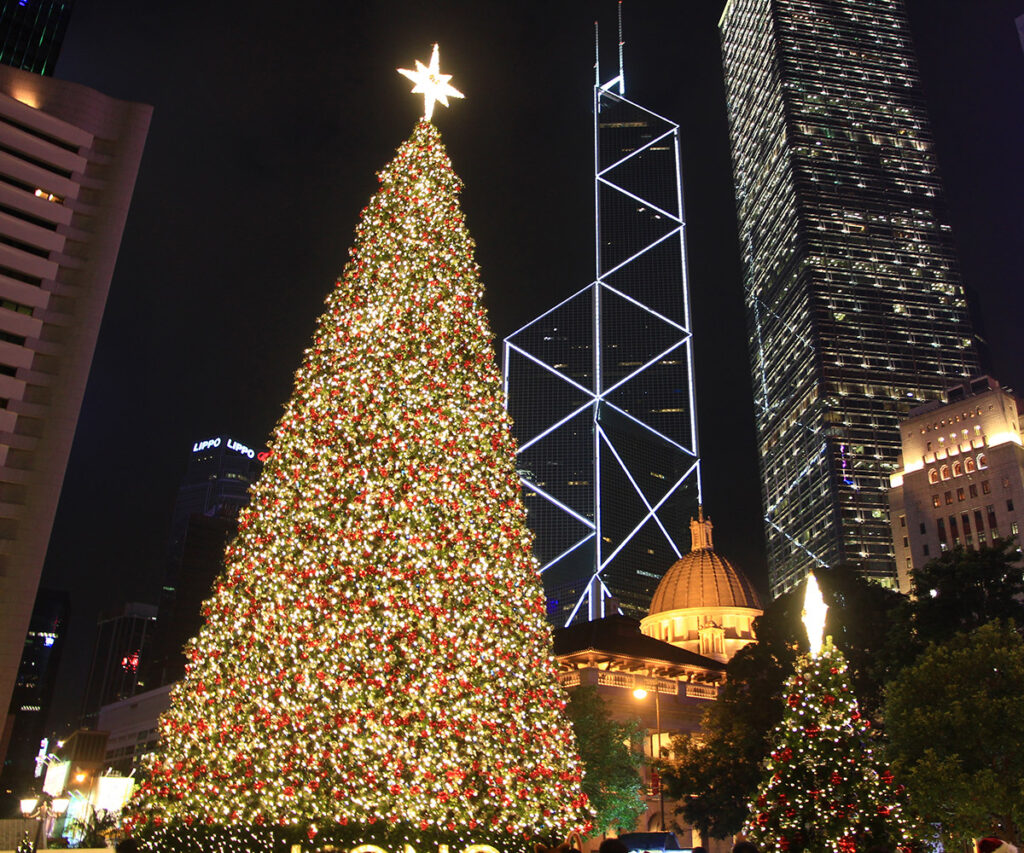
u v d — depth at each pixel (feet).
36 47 375.45
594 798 194.80
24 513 254.06
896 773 130.31
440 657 83.51
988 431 453.58
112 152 304.30
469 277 107.14
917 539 465.06
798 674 83.87
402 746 79.97
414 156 111.55
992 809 120.57
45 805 214.28
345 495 89.56
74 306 280.10
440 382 96.22
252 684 84.79
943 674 136.77
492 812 83.20
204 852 83.51
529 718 90.22
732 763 210.59
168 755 87.92
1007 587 185.06
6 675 240.12
